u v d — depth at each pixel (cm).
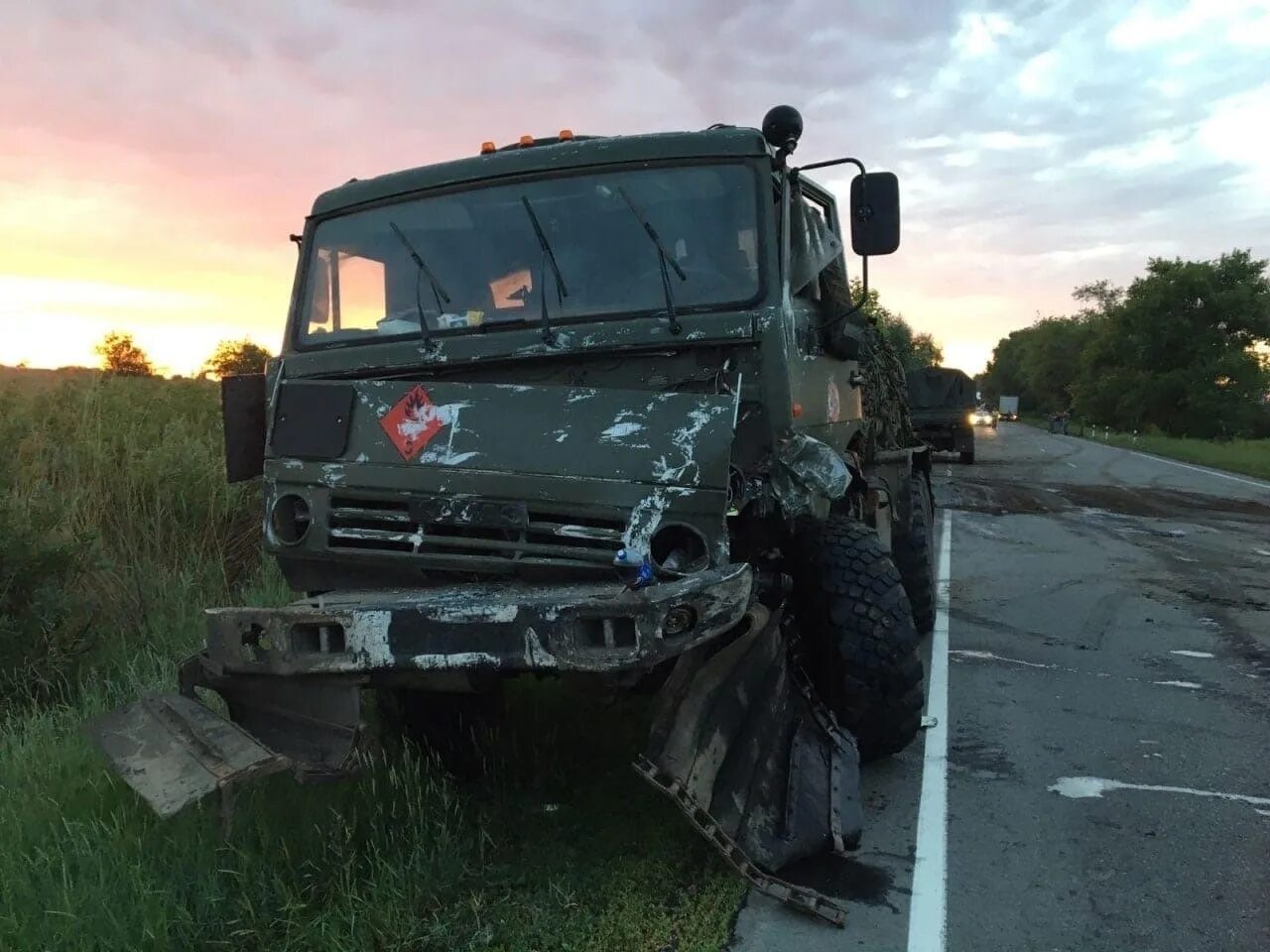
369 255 432
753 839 345
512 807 412
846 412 538
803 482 368
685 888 350
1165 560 1095
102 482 728
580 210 407
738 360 380
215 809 341
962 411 2686
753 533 389
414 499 359
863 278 434
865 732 437
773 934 324
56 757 420
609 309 394
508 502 348
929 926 330
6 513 545
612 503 337
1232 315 6562
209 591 693
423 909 331
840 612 429
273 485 386
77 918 298
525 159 416
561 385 391
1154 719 550
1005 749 503
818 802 375
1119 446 4447
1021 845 392
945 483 2091
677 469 333
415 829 366
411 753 441
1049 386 11125
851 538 447
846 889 356
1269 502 1828
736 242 391
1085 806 431
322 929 309
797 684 422
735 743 358
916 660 434
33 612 521
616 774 448
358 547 371
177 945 303
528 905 337
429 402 365
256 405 425
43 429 765
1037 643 722
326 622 309
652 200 401
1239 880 363
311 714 354
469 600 304
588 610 289
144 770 315
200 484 754
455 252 418
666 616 285
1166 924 332
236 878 331
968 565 1059
